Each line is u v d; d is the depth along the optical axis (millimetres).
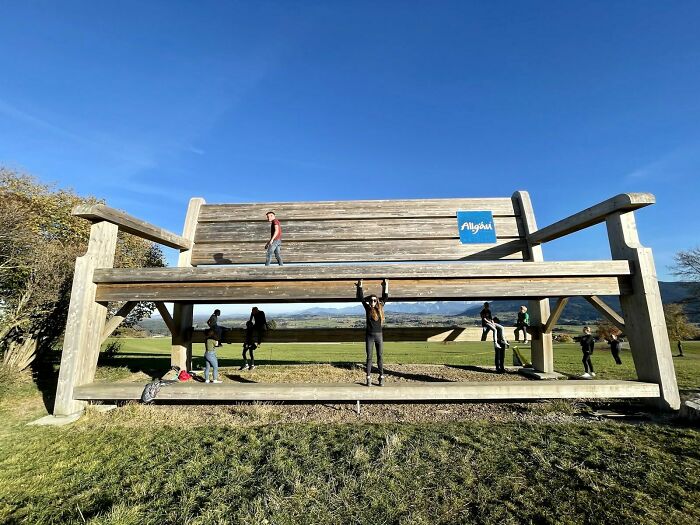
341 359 14172
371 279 5406
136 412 4953
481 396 4895
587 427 4215
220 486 2957
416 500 2684
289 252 7379
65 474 3250
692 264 30219
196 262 7391
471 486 2883
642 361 5180
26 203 11055
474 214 7758
